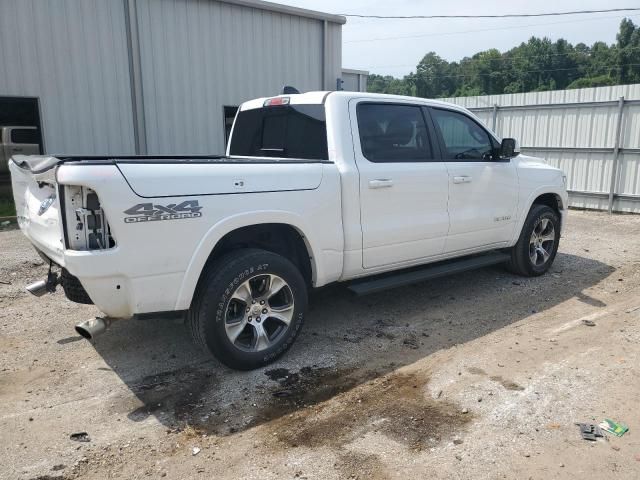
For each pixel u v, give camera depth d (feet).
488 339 15.12
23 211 14.20
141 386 12.59
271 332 13.69
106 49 35.09
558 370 13.04
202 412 11.44
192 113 39.04
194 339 12.89
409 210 15.90
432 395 11.99
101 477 9.34
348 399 11.92
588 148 41.01
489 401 11.66
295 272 13.42
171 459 9.84
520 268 20.79
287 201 13.05
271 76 42.70
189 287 11.72
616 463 9.50
